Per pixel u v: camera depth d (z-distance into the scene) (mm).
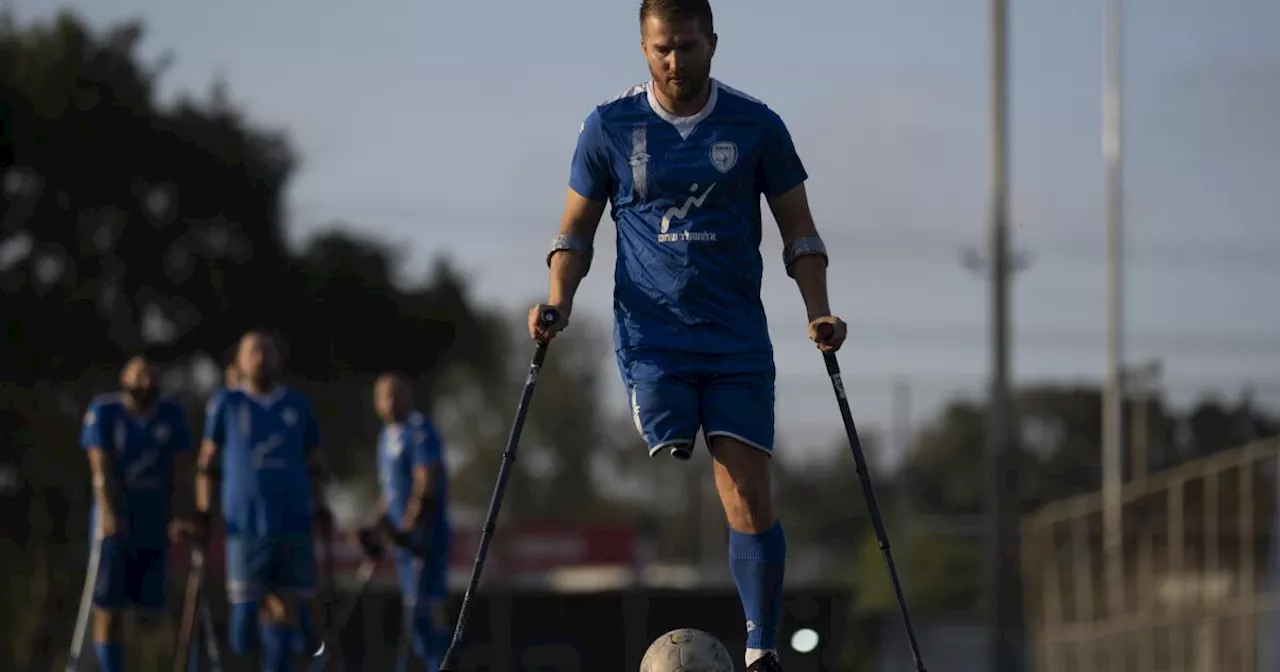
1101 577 51188
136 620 33281
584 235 12758
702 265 12328
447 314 77125
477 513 131000
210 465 24156
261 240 71750
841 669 30234
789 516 84750
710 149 12344
